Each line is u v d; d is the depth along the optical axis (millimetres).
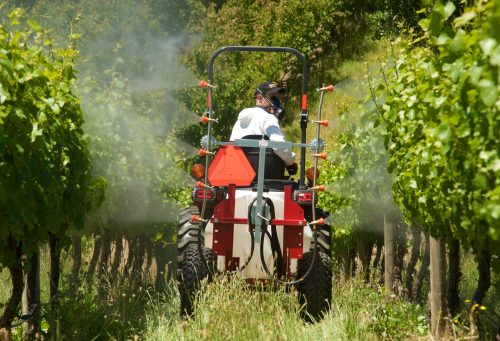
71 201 19234
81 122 19844
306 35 84062
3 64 15188
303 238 22766
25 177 16250
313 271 23656
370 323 20406
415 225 21438
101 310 22594
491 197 12281
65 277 24797
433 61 16250
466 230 14836
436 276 19594
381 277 29250
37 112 16656
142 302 26188
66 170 18844
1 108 15078
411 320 20797
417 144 17500
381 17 66000
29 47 17875
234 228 22656
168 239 30984
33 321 19422
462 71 13445
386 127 20781
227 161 22750
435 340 19047
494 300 20312
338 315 22375
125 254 33500
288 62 85500
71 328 20188
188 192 31359
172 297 25500
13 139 15758
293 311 21656
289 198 22531
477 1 13242
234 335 19000
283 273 23188
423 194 17484
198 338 19594
